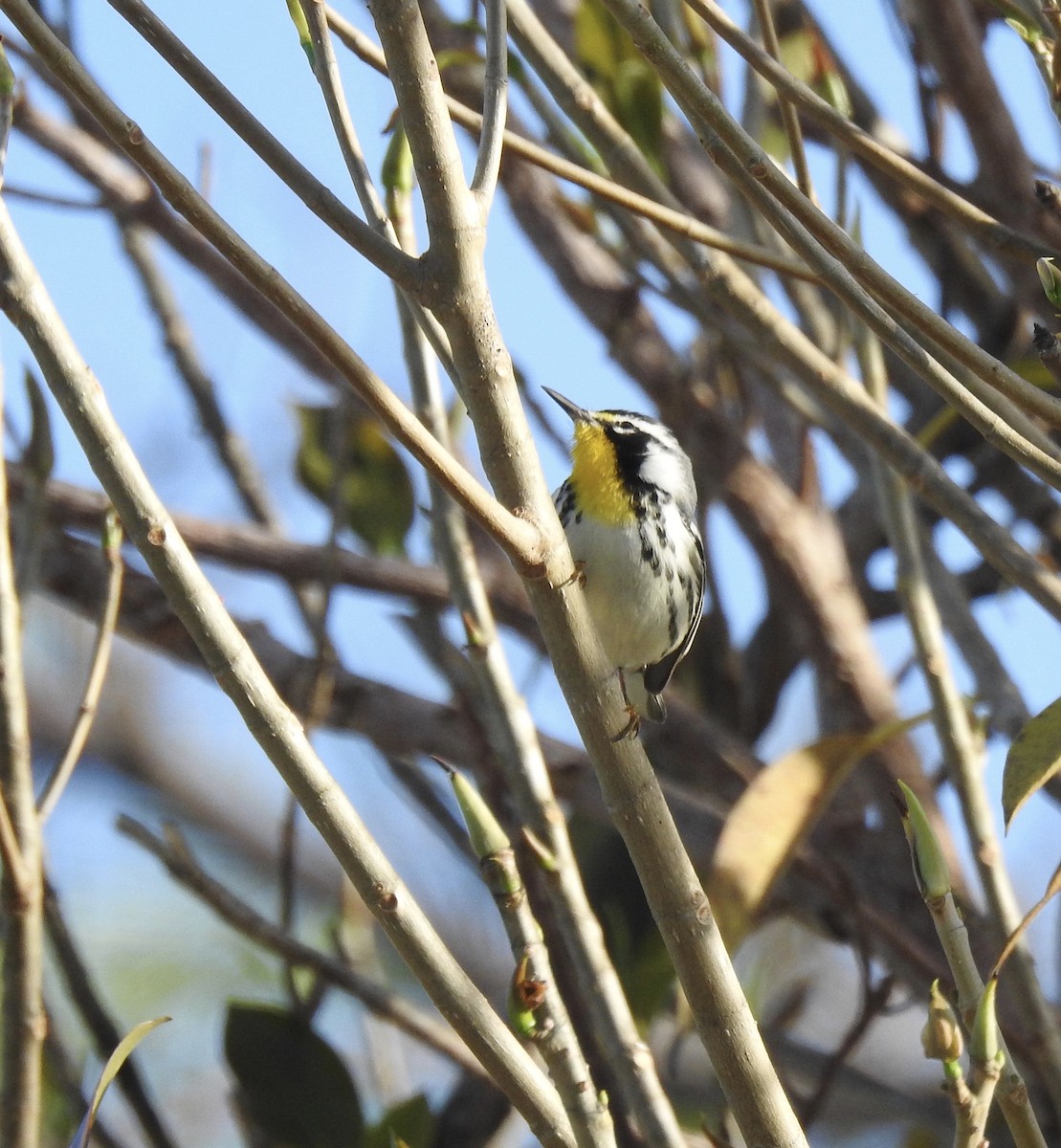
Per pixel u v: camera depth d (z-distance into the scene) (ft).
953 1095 17.34
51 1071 30.48
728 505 38.86
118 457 18.31
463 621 24.34
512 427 19.16
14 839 19.47
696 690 43.52
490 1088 37.63
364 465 41.34
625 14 19.89
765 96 33.27
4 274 18.21
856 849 35.04
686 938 19.77
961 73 34.24
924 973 32.42
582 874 37.04
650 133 32.53
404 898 18.94
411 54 18.28
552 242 39.68
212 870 54.49
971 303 38.27
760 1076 19.60
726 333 32.24
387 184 24.77
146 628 37.81
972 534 24.94
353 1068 44.42
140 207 40.50
